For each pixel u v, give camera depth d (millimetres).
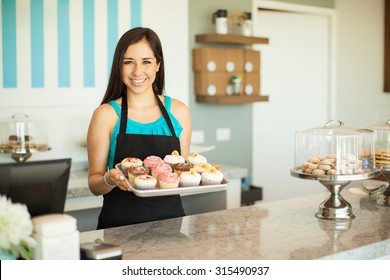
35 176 1522
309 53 5441
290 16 5289
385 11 5023
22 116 3650
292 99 5363
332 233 2020
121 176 1940
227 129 4836
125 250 1798
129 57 2234
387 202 2475
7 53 3570
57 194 1571
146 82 2268
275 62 5223
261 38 4746
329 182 2176
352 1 5375
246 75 4742
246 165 5016
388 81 5031
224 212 2346
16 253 1439
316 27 5461
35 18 3646
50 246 1438
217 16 4523
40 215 1541
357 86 5387
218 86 4574
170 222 2172
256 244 1875
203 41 4473
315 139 2227
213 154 4742
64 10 3746
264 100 4836
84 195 3381
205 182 2133
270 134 5230
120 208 2219
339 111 5598
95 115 2299
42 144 3611
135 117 2328
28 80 3654
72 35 3791
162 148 2320
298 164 2318
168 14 4199
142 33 2236
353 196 2688
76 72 3828
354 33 5379
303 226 2113
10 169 1484
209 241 1906
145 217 2230
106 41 3928
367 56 5258
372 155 2252
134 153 2287
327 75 5582
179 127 2416
